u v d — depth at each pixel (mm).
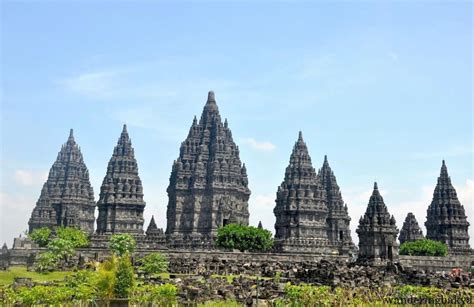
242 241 167625
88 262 122312
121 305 73312
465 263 156500
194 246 188625
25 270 125938
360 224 141750
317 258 153500
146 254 143500
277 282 97812
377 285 101812
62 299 72312
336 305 78500
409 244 182500
